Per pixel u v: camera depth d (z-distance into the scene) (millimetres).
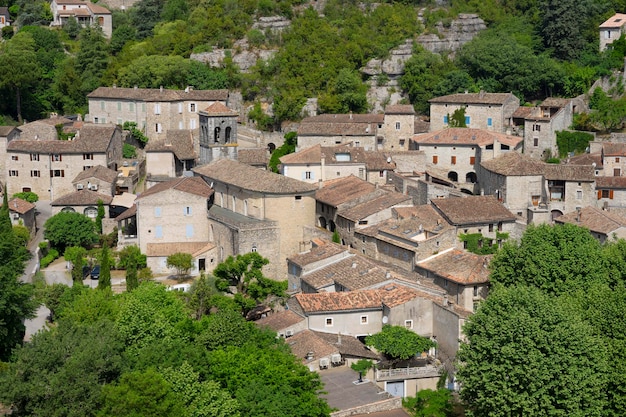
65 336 108625
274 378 108562
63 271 172000
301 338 130750
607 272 144500
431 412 123500
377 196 179250
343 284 146250
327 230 181250
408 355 130125
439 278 150625
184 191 174375
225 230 169875
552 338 116000
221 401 103250
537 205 191500
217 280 153625
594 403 115375
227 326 119312
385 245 165125
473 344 120750
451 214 168875
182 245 173375
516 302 122375
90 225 181625
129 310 117375
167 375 102500
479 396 116500
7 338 119625
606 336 125188
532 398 113188
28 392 100000
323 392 113250
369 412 116750
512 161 196375
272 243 168125
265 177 175750
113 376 104375
